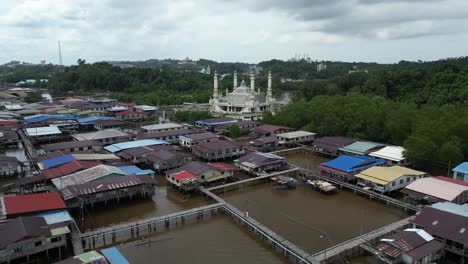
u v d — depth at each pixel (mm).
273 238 47031
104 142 99438
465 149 76500
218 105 160000
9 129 110438
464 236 41344
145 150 84312
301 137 104062
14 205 49219
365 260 43469
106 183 59031
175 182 67062
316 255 42625
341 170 71250
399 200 62125
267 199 64750
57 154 80062
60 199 52625
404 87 150625
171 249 46875
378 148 87375
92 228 51656
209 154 85000
